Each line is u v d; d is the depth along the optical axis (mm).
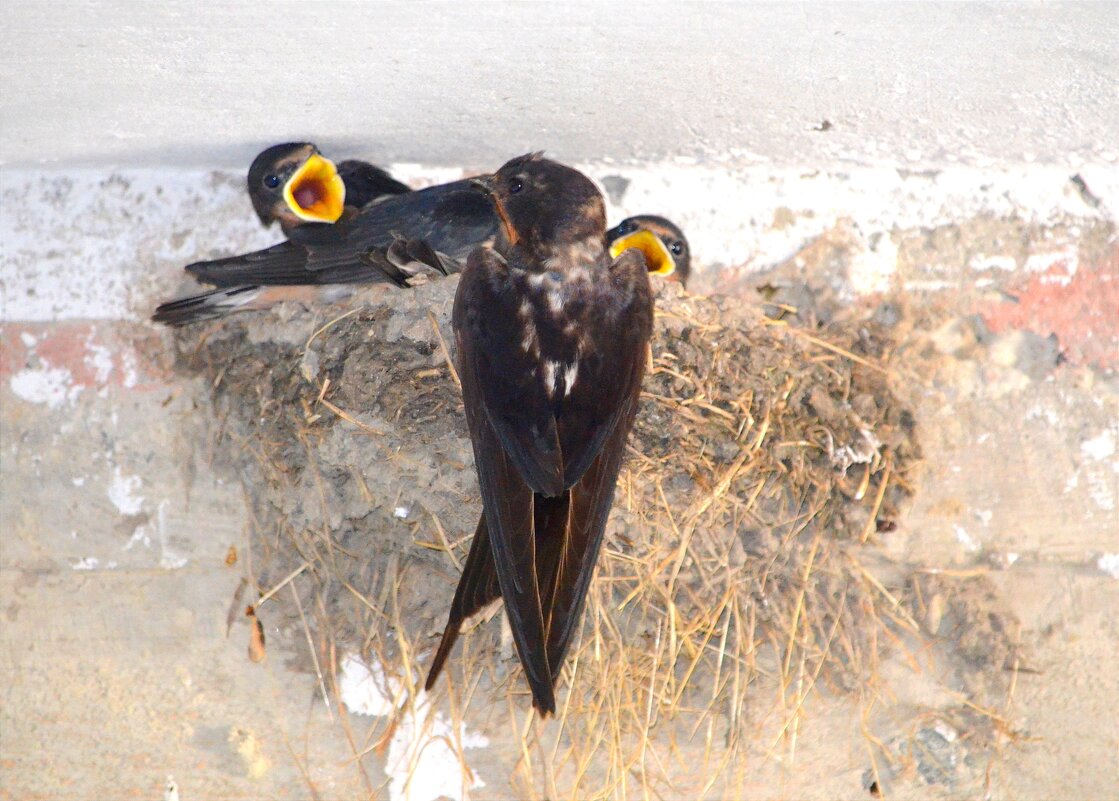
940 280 6980
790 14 5125
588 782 6336
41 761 6312
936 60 5531
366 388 6043
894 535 6570
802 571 6266
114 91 5832
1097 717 6484
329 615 6258
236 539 6391
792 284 7039
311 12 5109
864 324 6898
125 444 6488
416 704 6355
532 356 5688
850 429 6430
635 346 5832
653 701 6168
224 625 6355
